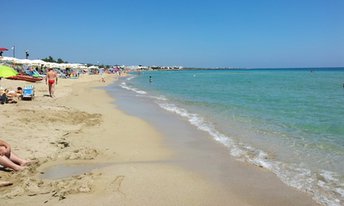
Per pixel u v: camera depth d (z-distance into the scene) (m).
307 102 22.45
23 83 30.59
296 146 10.34
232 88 38.97
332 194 6.58
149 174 7.63
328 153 9.49
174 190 6.67
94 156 9.11
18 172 7.39
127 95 29.92
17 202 5.86
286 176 7.62
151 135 12.19
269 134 12.15
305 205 6.09
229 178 7.50
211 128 13.54
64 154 9.00
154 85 48.28
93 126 13.23
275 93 30.42
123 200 6.07
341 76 80.25
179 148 10.33
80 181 6.91
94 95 27.98
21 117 13.09
